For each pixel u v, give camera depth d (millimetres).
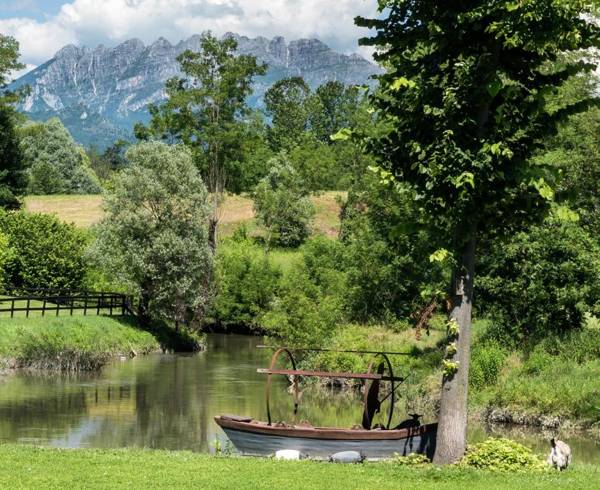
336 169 103250
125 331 53969
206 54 77125
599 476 17250
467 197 17547
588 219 40000
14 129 94375
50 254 62156
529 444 27297
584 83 40938
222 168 78062
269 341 46625
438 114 18219
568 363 35188
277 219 90938
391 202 49938
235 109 78062
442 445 19344
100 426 28844
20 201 94125
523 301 38688
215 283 66625
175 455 19016
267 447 21109
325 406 34719
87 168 146875
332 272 54750
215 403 34500
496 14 17625
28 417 30203
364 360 41062
